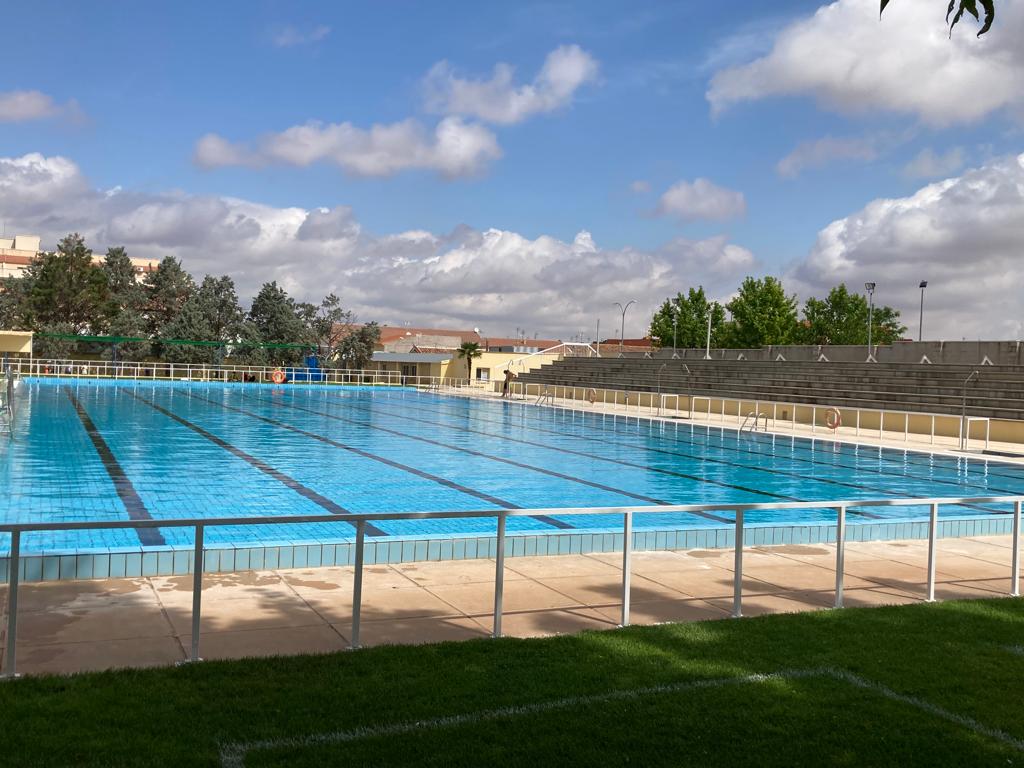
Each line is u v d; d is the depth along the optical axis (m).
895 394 27.16
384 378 52.91
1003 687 4.29
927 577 6.63
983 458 17.70
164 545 7.68
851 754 3.50
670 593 6.27
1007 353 30.03
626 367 43.38
